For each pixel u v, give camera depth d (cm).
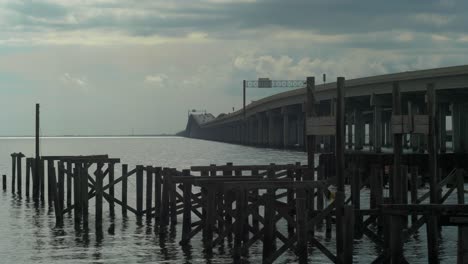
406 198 3078
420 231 3500
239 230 2667
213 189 2973
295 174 3847
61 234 3744
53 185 4159
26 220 4300
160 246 3297
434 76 9012
